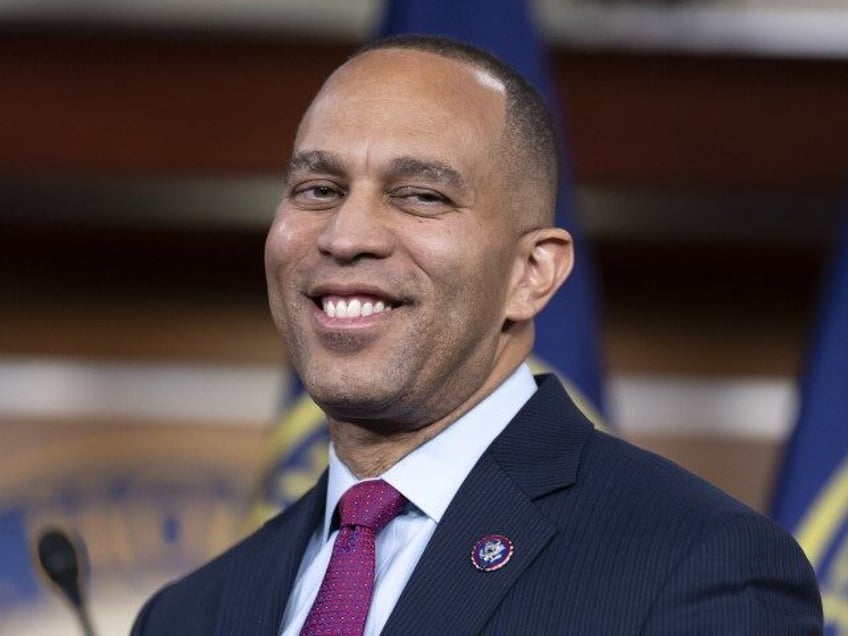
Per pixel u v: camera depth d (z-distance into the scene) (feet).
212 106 36.32
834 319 28.17
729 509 13.51
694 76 35.88
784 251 36.94
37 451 36.14
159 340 37.29
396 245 14.14
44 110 36.22
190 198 36.96
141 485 35.88
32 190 36.76
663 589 12.96
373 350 14.14
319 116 14.80
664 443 36.70
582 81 35.86
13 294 37.32
